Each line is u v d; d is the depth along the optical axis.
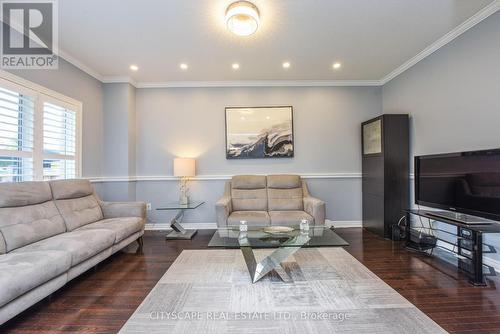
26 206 2.29
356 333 1.56
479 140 2.53
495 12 2.34
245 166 4.31
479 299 1.95
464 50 2.69
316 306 1.86
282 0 2.21
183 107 4.30
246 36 2.81
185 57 3.33
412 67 3.54
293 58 3.40
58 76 3.08
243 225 2.71
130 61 3.43
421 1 2.26
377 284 2.20
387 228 3.59
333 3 2.26
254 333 1.57
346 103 4.31
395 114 3.60
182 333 1.57
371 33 2.79
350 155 4.34
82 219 2.79
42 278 1.67
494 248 2.32
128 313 1.79
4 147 2.39
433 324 1.64
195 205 3.77
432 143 3.18
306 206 3.68
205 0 2.20
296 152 4.32
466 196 2.46
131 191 4.11
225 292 2.08
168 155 4.29
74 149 3.36
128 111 4.02
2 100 2.37
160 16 2.43
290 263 2.70
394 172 3.59
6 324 1.67
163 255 2.99
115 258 2.90
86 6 2.26
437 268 2.54
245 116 4.28
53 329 1.63
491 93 2.41
